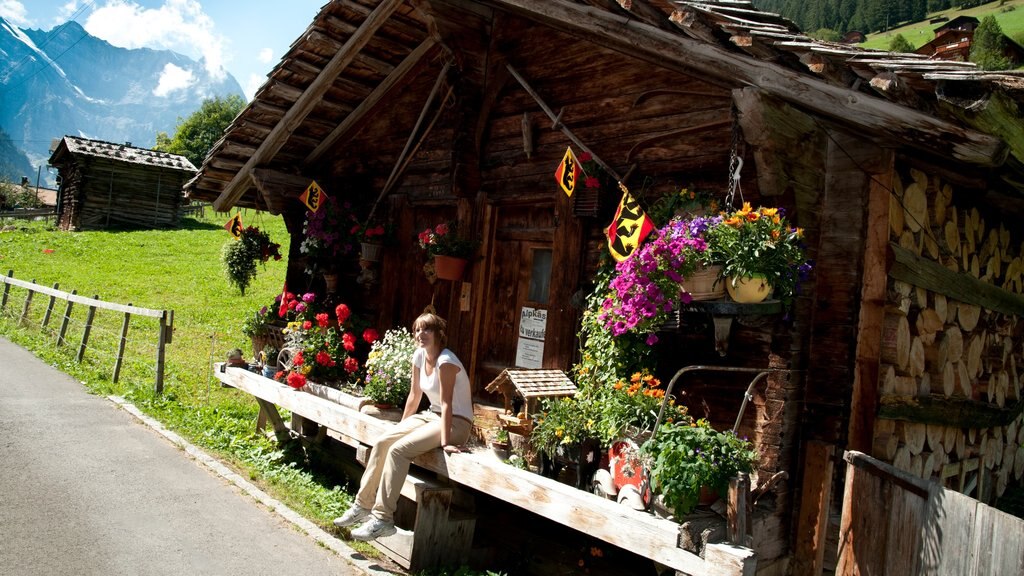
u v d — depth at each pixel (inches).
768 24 177.0
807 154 178.2
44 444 257.9
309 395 254.4
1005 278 278.4
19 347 458.0
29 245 975.6
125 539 185.6
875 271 180.2
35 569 162.9
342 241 306.8
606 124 220.1
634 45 182.4
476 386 254.2
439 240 252.7
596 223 219.6
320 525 212.5
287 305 311.6
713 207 184.9
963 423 231.5
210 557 180.9
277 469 262.4
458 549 199.3
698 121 197.6
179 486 230.5
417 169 284.7
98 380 376.8
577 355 218.8
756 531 166.6
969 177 206.1
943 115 152.6
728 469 145.9
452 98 265.1
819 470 177.5
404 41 265.3
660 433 153.7
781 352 176.7
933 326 214.5
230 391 384.2
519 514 222.8
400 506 216.7
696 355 193.0
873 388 177.9
